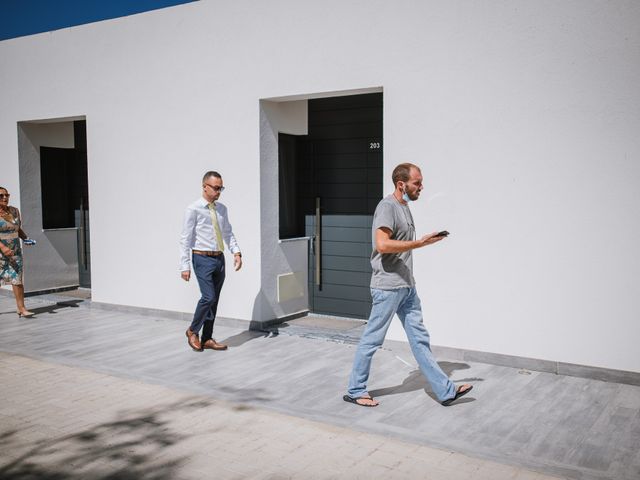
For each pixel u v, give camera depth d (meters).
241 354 6.31
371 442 4.16
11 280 8.07
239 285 7.46
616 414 4.59
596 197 5.34
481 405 4.78
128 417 4.62
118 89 8.27
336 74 6.57
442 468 3.77
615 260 5.29
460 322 6.03
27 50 9.19
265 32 7.00
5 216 7.97
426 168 6.11
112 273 8.59
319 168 7.85
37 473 3.73
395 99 6.23
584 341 5.46
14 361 6.14
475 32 5.77
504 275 5.79
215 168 7.54
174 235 7.95
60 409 4.79
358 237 7.62
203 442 4.16
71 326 7.68
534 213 5.61
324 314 7.99
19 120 9.41
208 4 7.39
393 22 6.19
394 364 5.93
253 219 7.29
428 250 6.13
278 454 3.98
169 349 6.53
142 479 3.65
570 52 5.36
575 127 5.39
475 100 5.82
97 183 8.61
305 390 5.17
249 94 7.18
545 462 3.76
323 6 6.58
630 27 5.11
